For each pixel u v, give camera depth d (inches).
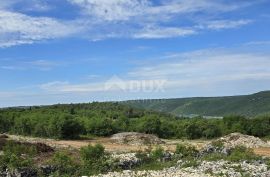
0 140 2257.6
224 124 4087.1
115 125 3848.4
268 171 1656.0
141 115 5438.0
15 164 1683.1
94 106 5866.1
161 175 1610.5
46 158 1915.6
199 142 3344.0
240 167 1718.8
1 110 4859.7
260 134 3981.3
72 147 2442.2
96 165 1813.5
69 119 3442.4
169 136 3983.8
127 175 1652.3
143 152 2160.4
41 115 3801.7
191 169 1734.7
